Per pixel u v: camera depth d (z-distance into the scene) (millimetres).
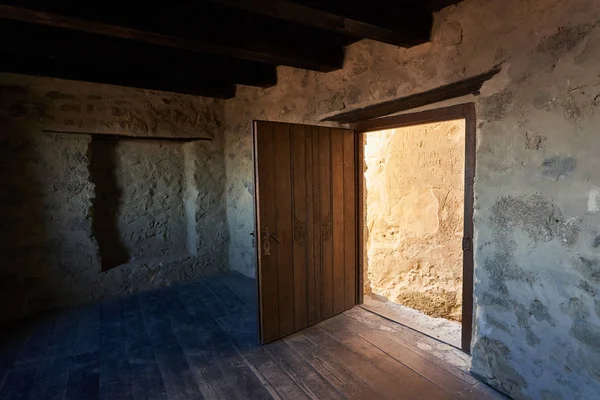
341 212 2848
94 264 3320
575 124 1494
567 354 1586
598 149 1432
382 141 3918
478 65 1835
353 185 2930
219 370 2131
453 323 2693
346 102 2586
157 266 3660
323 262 2736
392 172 3939
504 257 1819
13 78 2855
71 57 2365
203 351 2355
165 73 3230
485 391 1900
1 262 2908
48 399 1882
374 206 4027
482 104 1854
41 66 2777
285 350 2350
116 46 2408
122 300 3305
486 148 1852
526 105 1662
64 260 3180
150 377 2070
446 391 1905
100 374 2104
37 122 2977
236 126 3816
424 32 1991
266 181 2348
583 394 1534
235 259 4059
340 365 2160
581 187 1494
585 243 1496
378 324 2705
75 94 3113
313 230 2648
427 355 2254
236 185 3904
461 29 1893
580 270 1520
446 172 3676
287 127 2434
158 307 3125
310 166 2594
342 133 2799
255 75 3080
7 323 2830
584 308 1514
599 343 1470
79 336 2592
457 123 3557
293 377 2049
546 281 1648
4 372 2129
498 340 1886
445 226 3754
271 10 1603
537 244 1672
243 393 1915
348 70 2543
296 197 2523
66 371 2137
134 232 3709
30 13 1583
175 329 2686
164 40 1936
